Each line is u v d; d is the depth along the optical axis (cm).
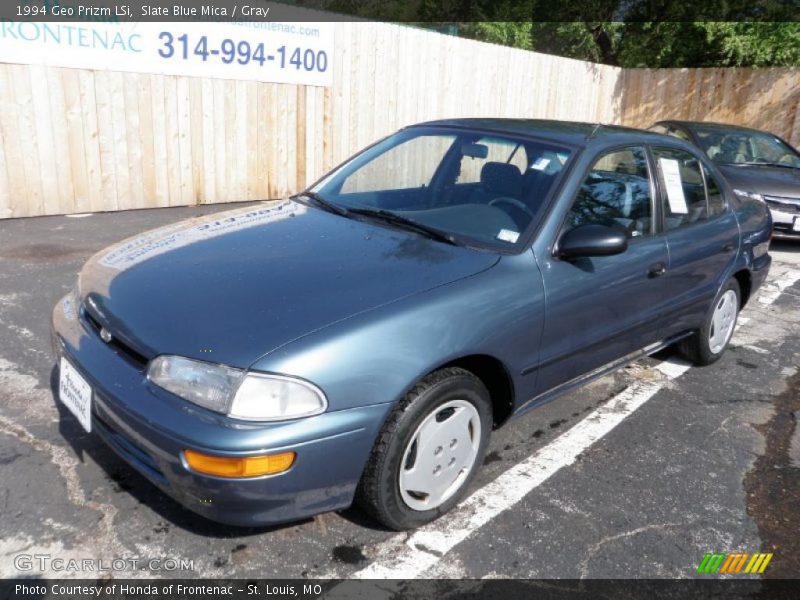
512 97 1151
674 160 401
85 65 668
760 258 482
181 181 773
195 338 230
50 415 329
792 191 779
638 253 349
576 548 270
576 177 324
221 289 255
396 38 926
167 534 258
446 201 339
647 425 377
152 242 312
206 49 747
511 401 296
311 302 246
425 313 251
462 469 281
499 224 312
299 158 873
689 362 469
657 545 276
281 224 327
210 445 212
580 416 382
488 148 356
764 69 1402
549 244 303
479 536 272
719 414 397
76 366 256
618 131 379
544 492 305
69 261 557
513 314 278
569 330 311
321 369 225
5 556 240
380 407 235
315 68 848
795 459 353
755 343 522
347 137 915
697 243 397
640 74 1454
